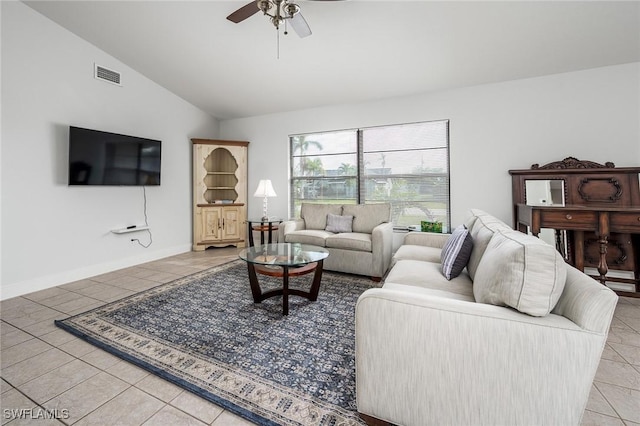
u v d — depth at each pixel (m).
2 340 1.94
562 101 3.24
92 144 3.33
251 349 1.82
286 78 3.86
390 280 1.91
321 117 4.61
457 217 3.74
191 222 4.90
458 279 1.93
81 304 2.56
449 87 3.73
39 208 2.97
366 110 4.29
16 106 2.79
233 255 4.53
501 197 3.52
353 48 3.13
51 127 3.05
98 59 3.47
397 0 2.47
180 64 3.73
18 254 2.81
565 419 0.96
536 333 0.97
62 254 3.16
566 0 2.33
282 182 4.96
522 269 1.04
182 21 2.97
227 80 4.04
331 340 1.93
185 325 2.15
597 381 1.51
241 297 2.72
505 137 3.49
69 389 1.46
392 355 1.13
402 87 3.83
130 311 2.39
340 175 4.59
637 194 2.89
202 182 4.86
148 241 4.15
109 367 1.65
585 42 2.75
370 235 3.62
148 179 4.00
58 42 3.10
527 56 3.01
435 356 1.07
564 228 2.47
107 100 3.58
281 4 2.18
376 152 4.30
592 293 0.97
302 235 3.76
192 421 1.26
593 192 3.05
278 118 4.96
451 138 3.76
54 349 1.84
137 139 3.84
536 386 0.98
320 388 1.46
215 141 4.87
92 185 3.35
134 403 1.37
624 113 3.01
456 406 1.06
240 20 2.18
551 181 3.23
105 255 3.58
